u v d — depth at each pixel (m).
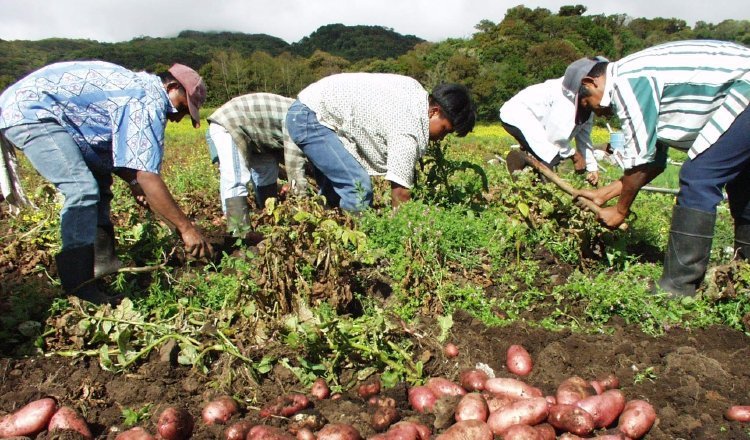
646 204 8.47
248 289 4.07
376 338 3.70
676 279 4.64
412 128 5.01
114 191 6.55
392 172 5.07
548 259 5.32
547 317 4.46
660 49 4.44
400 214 5.06
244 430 2.98
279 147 5.92
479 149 20.20
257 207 7.15
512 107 6.63
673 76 4.31
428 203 5.81
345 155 5.32
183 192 7.87
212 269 5.26
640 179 4.71
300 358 3.58
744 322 4.33
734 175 4.44
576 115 5.79
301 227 4.19
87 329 3.82
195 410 3.36
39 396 3.41
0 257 5.45
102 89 4.05
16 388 3.52
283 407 3.18
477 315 4.37
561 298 4.54
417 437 2.96
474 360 3.85
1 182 4.50
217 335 3.81
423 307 4.43
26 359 3.77
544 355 3.82
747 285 4.55
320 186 6.23
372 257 4.44
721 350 4.11
